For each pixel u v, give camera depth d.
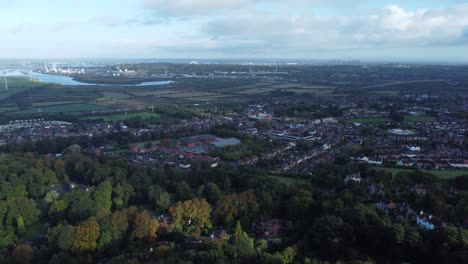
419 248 167.50
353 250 172.50
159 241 193.75
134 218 198.62
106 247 185.62
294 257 168.62
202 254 162.12
